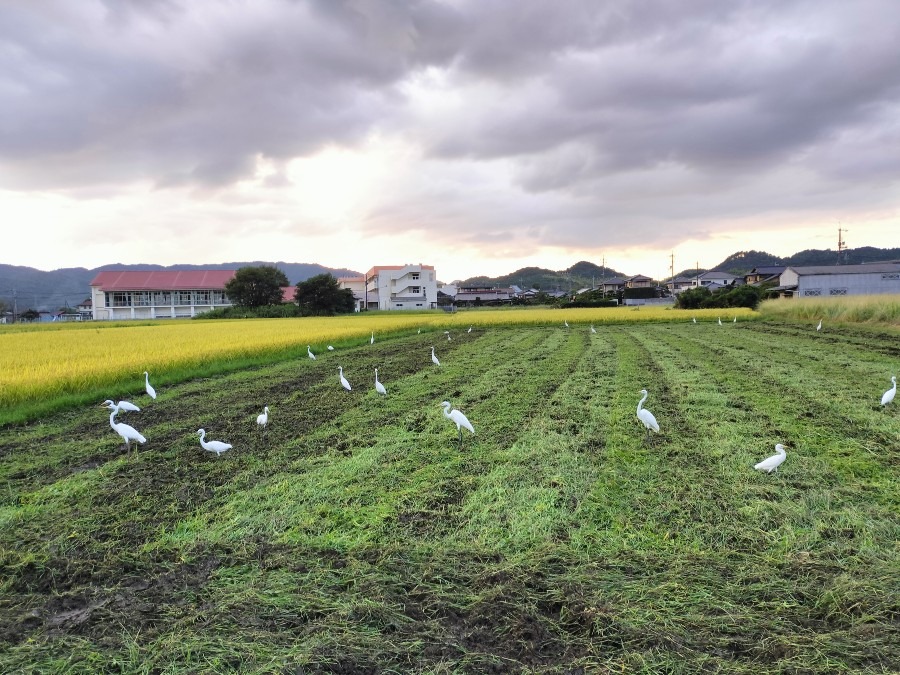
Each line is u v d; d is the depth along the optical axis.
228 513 5.91
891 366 13.83
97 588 4.57
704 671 3.36
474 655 3.57
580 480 6.39
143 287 82.88
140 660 3.65
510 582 4.31
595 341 23.84
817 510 5.43
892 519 5.18
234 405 11.65
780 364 14.77
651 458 7.11
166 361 15.73
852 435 7.89
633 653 3.53
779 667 3.34
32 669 3.58
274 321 47.97
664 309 51.78
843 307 28.12
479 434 8.59
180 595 4.41
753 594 4.12
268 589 4.39
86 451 8.45
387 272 96.38
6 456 8.23
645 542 4.93
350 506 5.96
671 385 12.18
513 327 35.38
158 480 7.04
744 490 5.97
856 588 4.06
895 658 3.38
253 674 3.44
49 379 12.46
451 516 5.60
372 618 4.02
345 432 9.05
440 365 16.88
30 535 5.57
